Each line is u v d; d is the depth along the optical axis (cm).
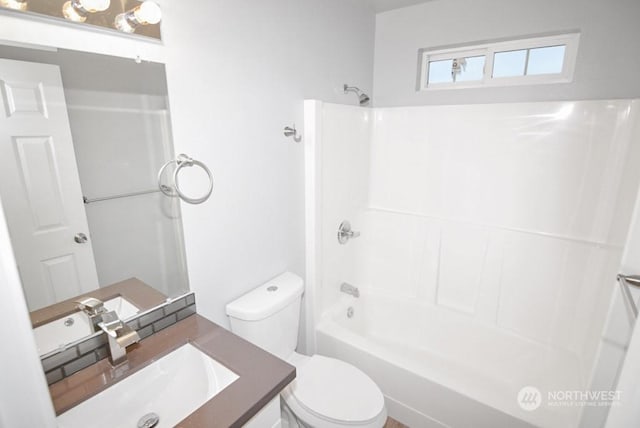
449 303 228
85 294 101
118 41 97
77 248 98
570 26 177
